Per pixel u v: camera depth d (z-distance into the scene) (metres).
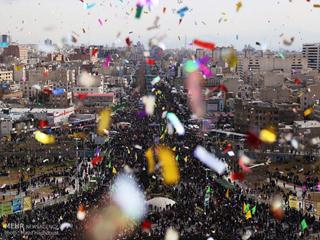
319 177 90.25
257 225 57.31
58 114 170.00
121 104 198.88
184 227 57.66
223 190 73.06
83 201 67.75
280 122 131.38
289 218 60.09
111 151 106.12
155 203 65.94
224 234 54.00
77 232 55.50
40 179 92.69
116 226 56.31
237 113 149.50
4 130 142.62
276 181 85.88
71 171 98.19
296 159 102.69
